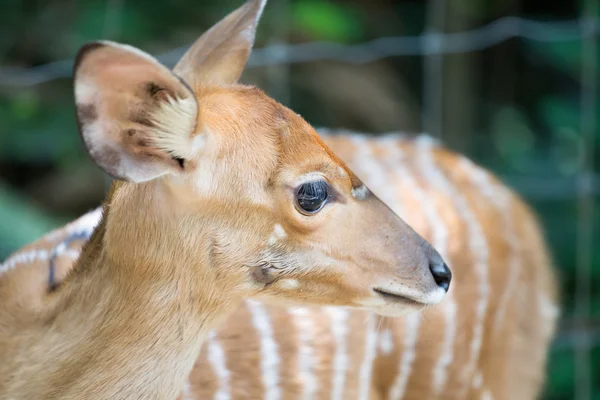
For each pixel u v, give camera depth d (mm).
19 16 11250
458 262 6141
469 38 11352
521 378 6770
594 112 10203
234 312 5363
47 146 10523
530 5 12336
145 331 4430
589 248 9398
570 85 12031
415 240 4703
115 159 3990
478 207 6438
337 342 5590
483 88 12359
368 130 12164
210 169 4336
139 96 3967
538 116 12125
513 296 6559
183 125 4102
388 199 6066
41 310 4570
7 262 5254
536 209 10336
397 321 5855
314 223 4527
